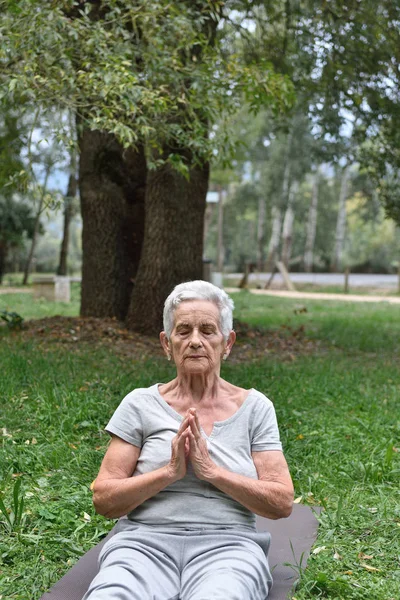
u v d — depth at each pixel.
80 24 7.12
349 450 5.56
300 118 25.45
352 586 3.35
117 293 11.58
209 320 3.01
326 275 42.31
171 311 3.08
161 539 2.88
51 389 6.62
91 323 10.97
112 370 7.93
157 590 2.70
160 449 2.95
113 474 2.95
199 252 11.04
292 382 7.86
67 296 20.31
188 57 8.12
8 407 6.25
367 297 25.80
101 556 2.92
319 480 4.81
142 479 2.83
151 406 3.04
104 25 7.75
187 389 3.05
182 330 3.02
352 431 6.05
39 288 20.34
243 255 62.78
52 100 6.93
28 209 31.25
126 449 3.00
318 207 54.84
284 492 2.87
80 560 3.51
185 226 10.82
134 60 7.68
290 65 12.09
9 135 11.61
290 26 11.33
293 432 5.88
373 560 3.65
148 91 6.82
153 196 10.75
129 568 2.71
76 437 5.58
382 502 4.40
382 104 11.48
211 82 7.70
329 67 11.30
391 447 5.10
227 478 2.81
